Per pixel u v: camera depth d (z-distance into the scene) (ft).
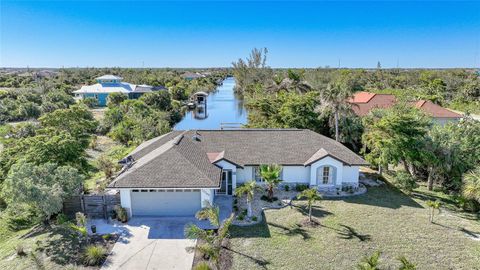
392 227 69.92
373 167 109.40
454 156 86.53
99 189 86.53
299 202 83.41
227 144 97.86
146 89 306.55
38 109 197.67
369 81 371.15
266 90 257.55
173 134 105.09
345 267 56.13
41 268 53.31
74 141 90.38
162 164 77.05
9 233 69.15
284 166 91.86
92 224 70.54
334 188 91.45
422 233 67.46
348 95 127.65
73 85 376.89
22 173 64.95
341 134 129.70
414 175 102.27
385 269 55.31
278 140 99.91
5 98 217.36
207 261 57.67
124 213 71.46
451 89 303.48
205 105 293.43
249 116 185.37
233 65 410.52
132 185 71.51
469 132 92.89
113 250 60.85
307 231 68.18
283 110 147.95
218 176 79.25
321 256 59.26
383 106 160.97
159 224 71.00
